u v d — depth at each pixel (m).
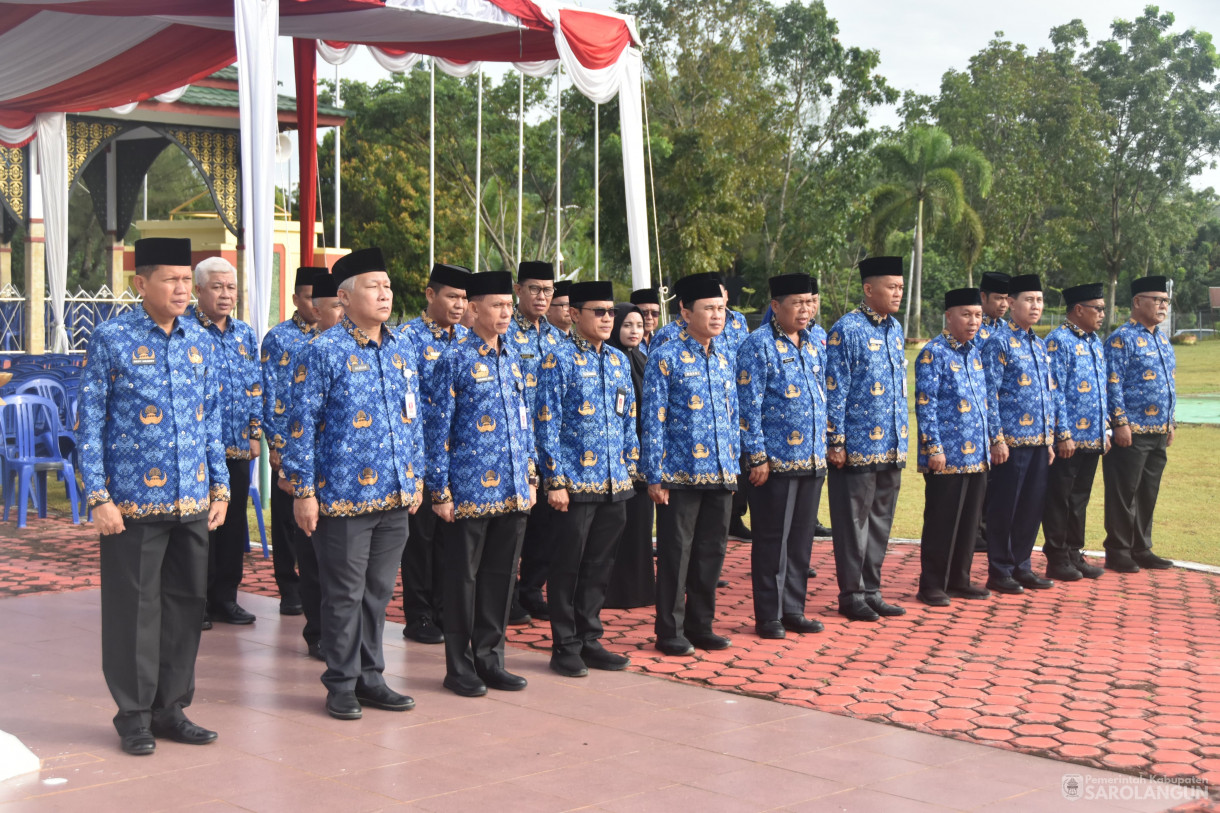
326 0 8.86
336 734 4.64
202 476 4.57
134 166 21.95
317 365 4.84
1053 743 4.64
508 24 9.80
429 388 5.25
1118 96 55.03
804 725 4.85
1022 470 7.78
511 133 35.50
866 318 6.95
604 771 4.24
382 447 4.93
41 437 10.49
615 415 5.74
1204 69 55.84
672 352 6.06
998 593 7.80
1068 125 52.00
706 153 34.78
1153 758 4.47
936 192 40.50
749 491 6.55
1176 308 65.56
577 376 5.62
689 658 6.01
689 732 4.74
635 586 7.21
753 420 6.42
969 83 52.12
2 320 20.12
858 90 41.97
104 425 4.41
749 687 5.44
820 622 6.80
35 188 19.06
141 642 4.43
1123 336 8.57
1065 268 58.72
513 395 5.34
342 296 4.95
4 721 4.78
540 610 7.00
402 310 36.38
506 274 5.25
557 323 6.76
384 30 10.06
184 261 4.46
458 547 5.25
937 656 6.08
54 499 11.32
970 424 7.34
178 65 11.88
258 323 8.00
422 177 35.44
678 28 37.41
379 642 5.09
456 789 4.02
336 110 19.64
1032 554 9.21
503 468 5.26
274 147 8.09
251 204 7.95
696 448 6.02
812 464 6.49
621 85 10.86
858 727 4.84
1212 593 7.80
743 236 41.25
